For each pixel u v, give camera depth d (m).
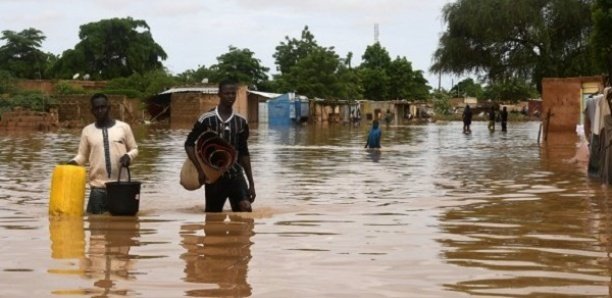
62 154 19.94
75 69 88.56
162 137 32.28
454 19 45.34
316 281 5.14
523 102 110.56
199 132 8.90
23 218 8.18
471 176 13.68
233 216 8.38
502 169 15.23
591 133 13.49
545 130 30.45
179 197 10.47
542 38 43.09
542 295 4.79
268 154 20.73
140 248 6.32
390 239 6.80
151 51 91.12
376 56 93.44
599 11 25.33
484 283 5.11
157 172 14.62
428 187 11.76
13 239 6.76
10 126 39.56
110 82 71.25
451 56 46.72
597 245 6.51
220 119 8.86
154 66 92.38
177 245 6.47
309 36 84.25
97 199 8.65
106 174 8.77
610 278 5.25
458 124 64.25
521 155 19.92
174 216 8.38
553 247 6.42
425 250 6.28
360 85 83.12
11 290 4.83
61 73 88.50
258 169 15.48
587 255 6.07
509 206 9.22
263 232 7.20
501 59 46.53
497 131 42.88
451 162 17.45
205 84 64.19
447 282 5.14
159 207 9.30
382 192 11.05
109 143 8.80
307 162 17.61
